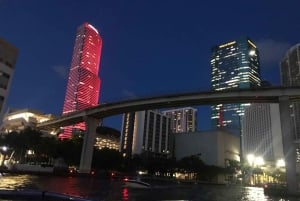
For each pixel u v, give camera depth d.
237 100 104.44
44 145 119.06
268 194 79.88
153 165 195.75
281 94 92.94
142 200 46.22
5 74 76.25
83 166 129.50
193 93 110.56
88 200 21.17
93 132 140.62
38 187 51.78
